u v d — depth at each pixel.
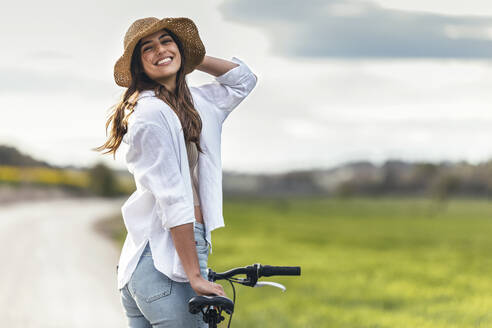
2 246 24.30
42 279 15.20
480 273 27.89
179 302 3.05
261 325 11.96
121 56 3.19
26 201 93.94
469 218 96.88
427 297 19.17
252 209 112.50
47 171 148.38
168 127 3.05
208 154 3.33
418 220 89.19
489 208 134.00
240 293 17.17
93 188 147.62
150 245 3.08
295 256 33.69
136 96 3.17
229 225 63.34
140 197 3.15
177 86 3.29
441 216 102.75
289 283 21.75
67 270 17.05
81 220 48.69
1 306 11.49
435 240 52.78
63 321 10.21
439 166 197.25
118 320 10.35
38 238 29.16
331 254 36.47
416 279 24.92
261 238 46.75
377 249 42.28
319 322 13.15
